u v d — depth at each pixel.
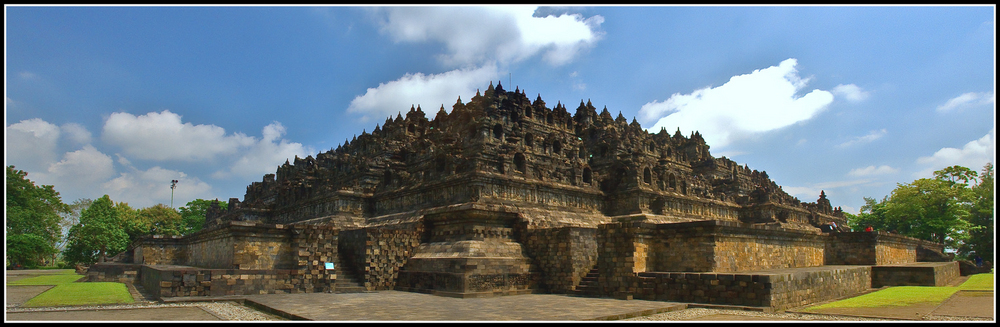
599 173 75.31
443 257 44.59
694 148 105.00
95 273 52.53
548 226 55.94
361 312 29.23
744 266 41.88
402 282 46.75
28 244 84.31
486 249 45.09
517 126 73.19
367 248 45.88
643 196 66.56
